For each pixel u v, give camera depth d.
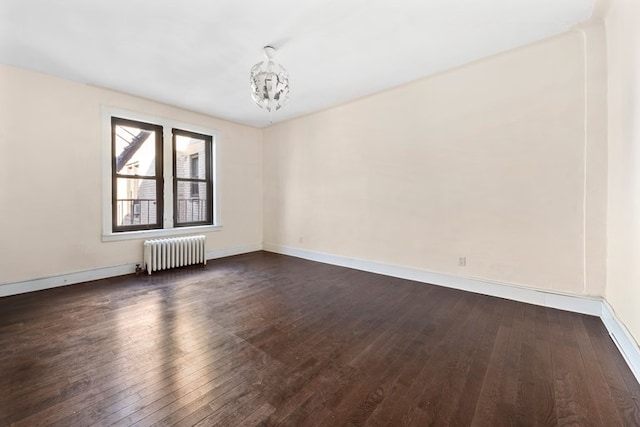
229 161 5.00
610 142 2.22
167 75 3.17
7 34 2.37
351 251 4.18
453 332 2.17
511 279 2.81
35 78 3.08
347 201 4.19
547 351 1.89
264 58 2.80
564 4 2.06
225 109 4.36
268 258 4.84
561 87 2.49
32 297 2.91
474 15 2.18
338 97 3.91
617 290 2.06
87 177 3.46
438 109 3.23
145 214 4.06
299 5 2.04
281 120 5.00
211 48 2.61
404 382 1.58
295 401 1.43
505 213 2.82
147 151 4.10
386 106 3.68
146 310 2.59
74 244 3.38
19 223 3.00
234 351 1.90
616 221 2.10
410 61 2.91
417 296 2.96
